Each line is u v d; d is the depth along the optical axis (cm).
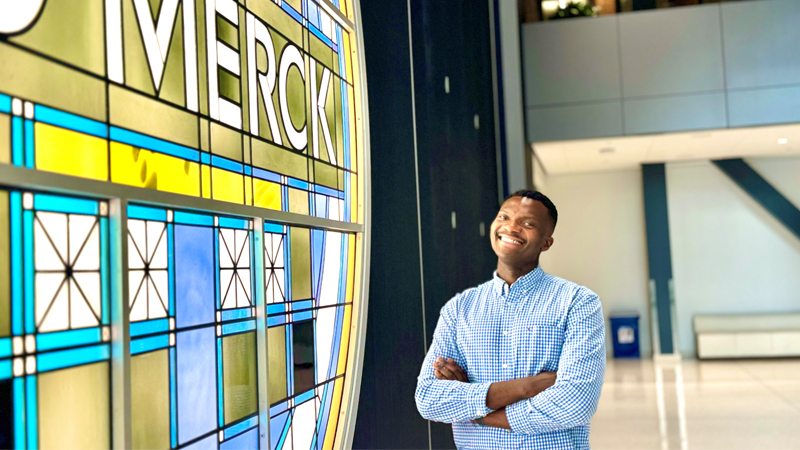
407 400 349
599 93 851
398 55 366
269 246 231
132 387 161
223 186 203
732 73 825
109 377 154
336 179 292
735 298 1169
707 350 1130
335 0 303
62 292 144
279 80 244
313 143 271
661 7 855
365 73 321
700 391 871
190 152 188
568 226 1230
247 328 214
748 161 1140
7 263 132
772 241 1159
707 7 835
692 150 1018
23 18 137
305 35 269
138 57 170
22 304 134
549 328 203
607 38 853
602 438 659
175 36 185
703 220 1181
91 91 154
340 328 291
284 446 236
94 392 150
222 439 197
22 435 133
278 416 232
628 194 1211
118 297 155
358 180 314
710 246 1179
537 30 869
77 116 149
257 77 228
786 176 1132
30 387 135
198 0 196
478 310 217
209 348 193
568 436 199
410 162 372
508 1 602
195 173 189
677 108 835
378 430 316
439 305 397
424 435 367
